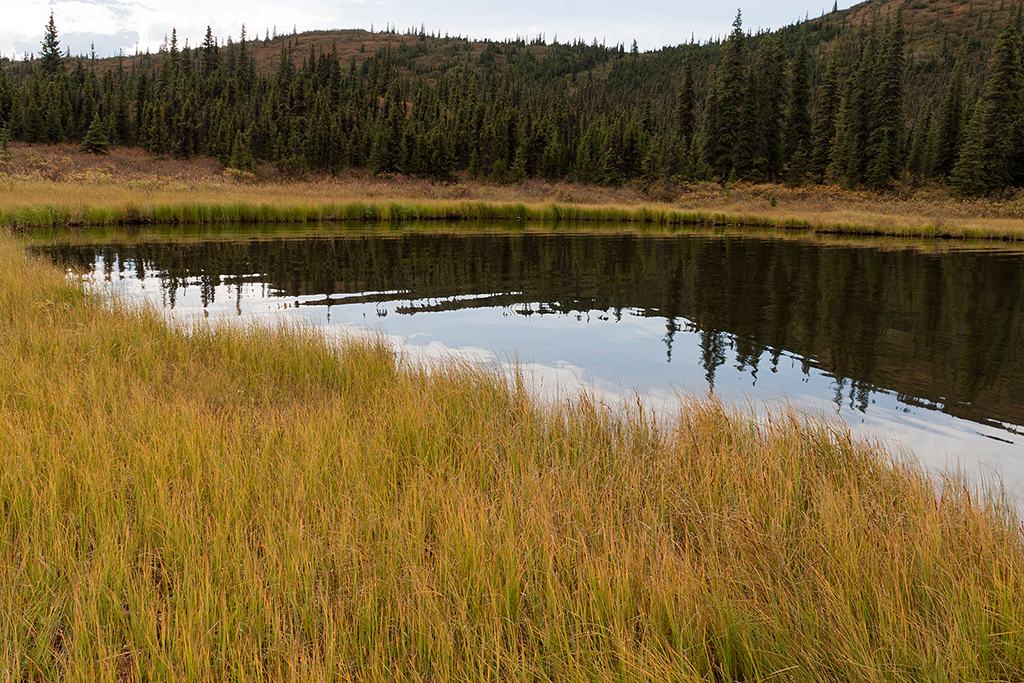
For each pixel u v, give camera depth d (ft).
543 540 10.66
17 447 13.57
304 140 245.65
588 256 68.33
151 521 11.30
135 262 57.67
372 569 10.19
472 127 284.41
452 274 54.85
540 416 18.29
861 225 112.68
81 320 27.61
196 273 52.54
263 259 61.46
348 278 51.80
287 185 195.11
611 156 236.22
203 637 8.25
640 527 12.05
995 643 8.63
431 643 8.57
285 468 13.32
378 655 8.45
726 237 95.86
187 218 101.24
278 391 20.83
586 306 42.06
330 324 34.96
